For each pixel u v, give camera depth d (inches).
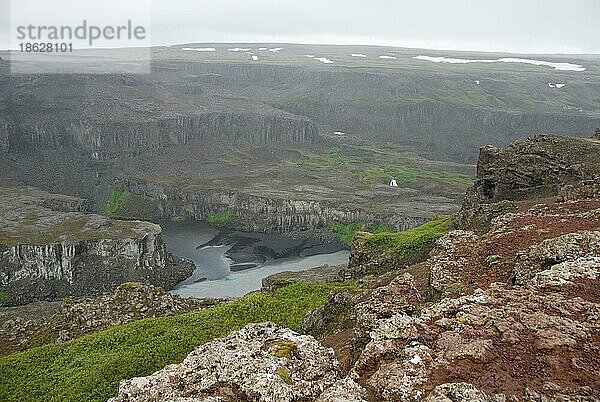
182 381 831.7
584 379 738.8
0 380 1750.7
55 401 1579.7
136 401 802.2
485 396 706.2
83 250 5147.6
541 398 701.3
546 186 2672.2
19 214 6008.9
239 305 2255.2
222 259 5999.0
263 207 7647.6
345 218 7155.5
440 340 840.3
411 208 7239.2
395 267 2699.3
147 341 1916.8
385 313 1195.9
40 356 1904.5
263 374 800.3
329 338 1505.9
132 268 5182.1
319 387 792.9
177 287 5012.3
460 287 1298.0
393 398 738.8
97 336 2021.4
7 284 4817.9
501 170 2854.3
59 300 4613.7
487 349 804.6
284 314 2144.4
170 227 7529.5
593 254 1202.0
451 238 1753.2
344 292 1857.8
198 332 1972.2
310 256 6112.2
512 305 944.3
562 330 847.7
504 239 1546.5
